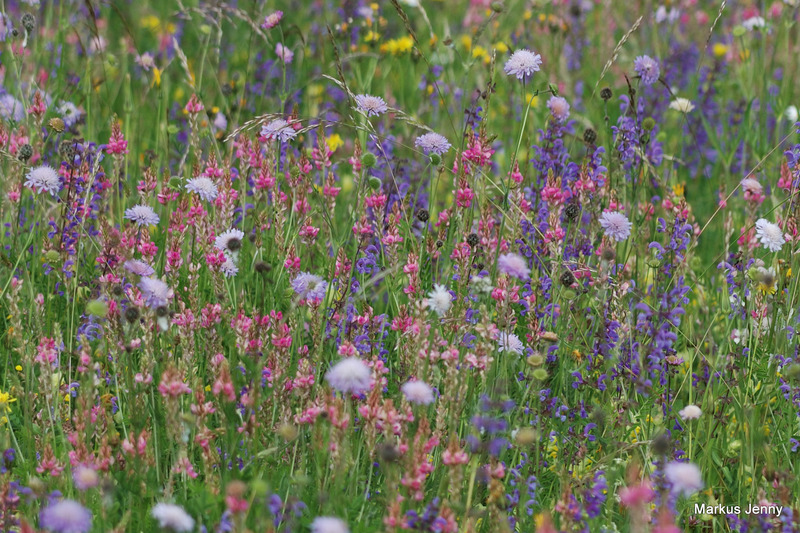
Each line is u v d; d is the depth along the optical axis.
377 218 7.12
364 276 7.34
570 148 9.34
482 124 7.09
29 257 7.96
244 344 6.08
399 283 7.19
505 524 5.11
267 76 10.88
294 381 5.98
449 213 7.57
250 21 10.09
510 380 6.53
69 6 11.11
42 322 6.71
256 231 7.18
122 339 6.04
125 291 6.34
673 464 5.06
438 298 5.82
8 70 10.12
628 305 6.56
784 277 7.38
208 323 6.24
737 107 11.57
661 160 9.46
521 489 5.62
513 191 7.41
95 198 7.98
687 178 11.24
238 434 5.66
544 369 6.07
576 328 7.05
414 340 6.15
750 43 11.98
